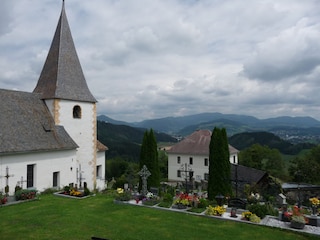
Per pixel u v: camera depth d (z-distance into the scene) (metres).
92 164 29.92
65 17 30.09
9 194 20.97
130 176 34.25
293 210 15.68
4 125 22.34
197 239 12.53
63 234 12.76
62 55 28.78
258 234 13.30
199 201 17.61
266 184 35.38
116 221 14.84
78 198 20.45
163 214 16.25
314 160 57.50
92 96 30.33
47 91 27.30
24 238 12.21
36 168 23.09
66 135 26.52
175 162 56.03
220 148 23.00
